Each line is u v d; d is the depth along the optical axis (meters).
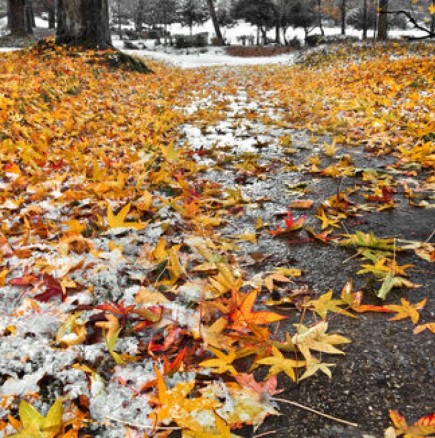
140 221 2.65
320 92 9.47
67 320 1.60
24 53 12.15
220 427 1.09
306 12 38.62
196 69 20.05
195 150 4.55
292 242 2.48
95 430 1.22
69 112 5.65
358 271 2.07
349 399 1.36
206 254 2.09
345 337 1.66
